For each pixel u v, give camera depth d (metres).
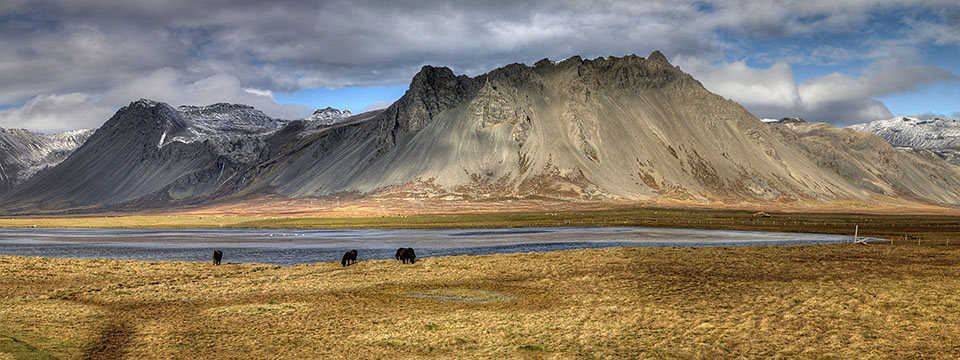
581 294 44.44
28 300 41.38
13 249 95.06
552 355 29.34
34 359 27.53
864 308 36.34
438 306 41.03
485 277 53.53
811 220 180.50
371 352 30.25
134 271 57.97
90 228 181.38
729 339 30.98
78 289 46.56
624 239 108.88
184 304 41.84
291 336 33.03
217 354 29.78
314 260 75.38
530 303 41.88
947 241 94.06
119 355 29.36
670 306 39.03
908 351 27.92
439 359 28.98
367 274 55.62
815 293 41.59
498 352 29.95
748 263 59.47
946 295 39.19
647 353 29.11
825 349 28.77
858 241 98.06
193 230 161.62
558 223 168.75
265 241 112.62
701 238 111.44
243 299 43.69
